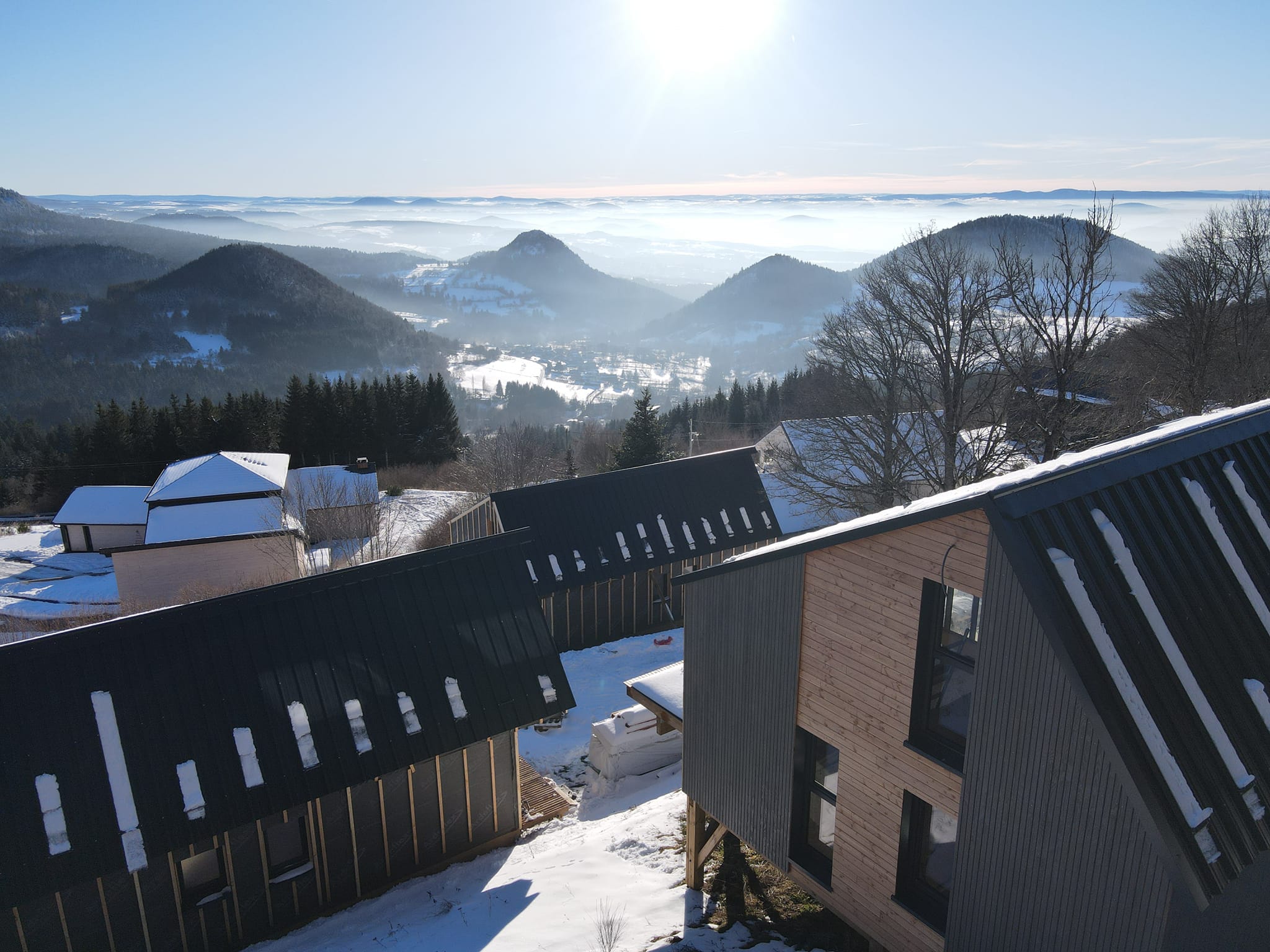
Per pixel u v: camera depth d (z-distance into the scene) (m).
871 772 8.48
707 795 10.95
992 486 6.71
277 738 11.89
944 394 24.05
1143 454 7.44
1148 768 5.68
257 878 11.76
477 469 53.03
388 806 12.79
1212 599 6.87
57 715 10.83
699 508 26.05
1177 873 5.48
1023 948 6.98
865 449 26.17
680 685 13.53
